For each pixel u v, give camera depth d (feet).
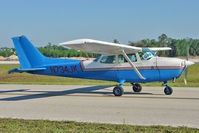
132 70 35.45
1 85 57.36
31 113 23.15
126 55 34.27
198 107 25.08
